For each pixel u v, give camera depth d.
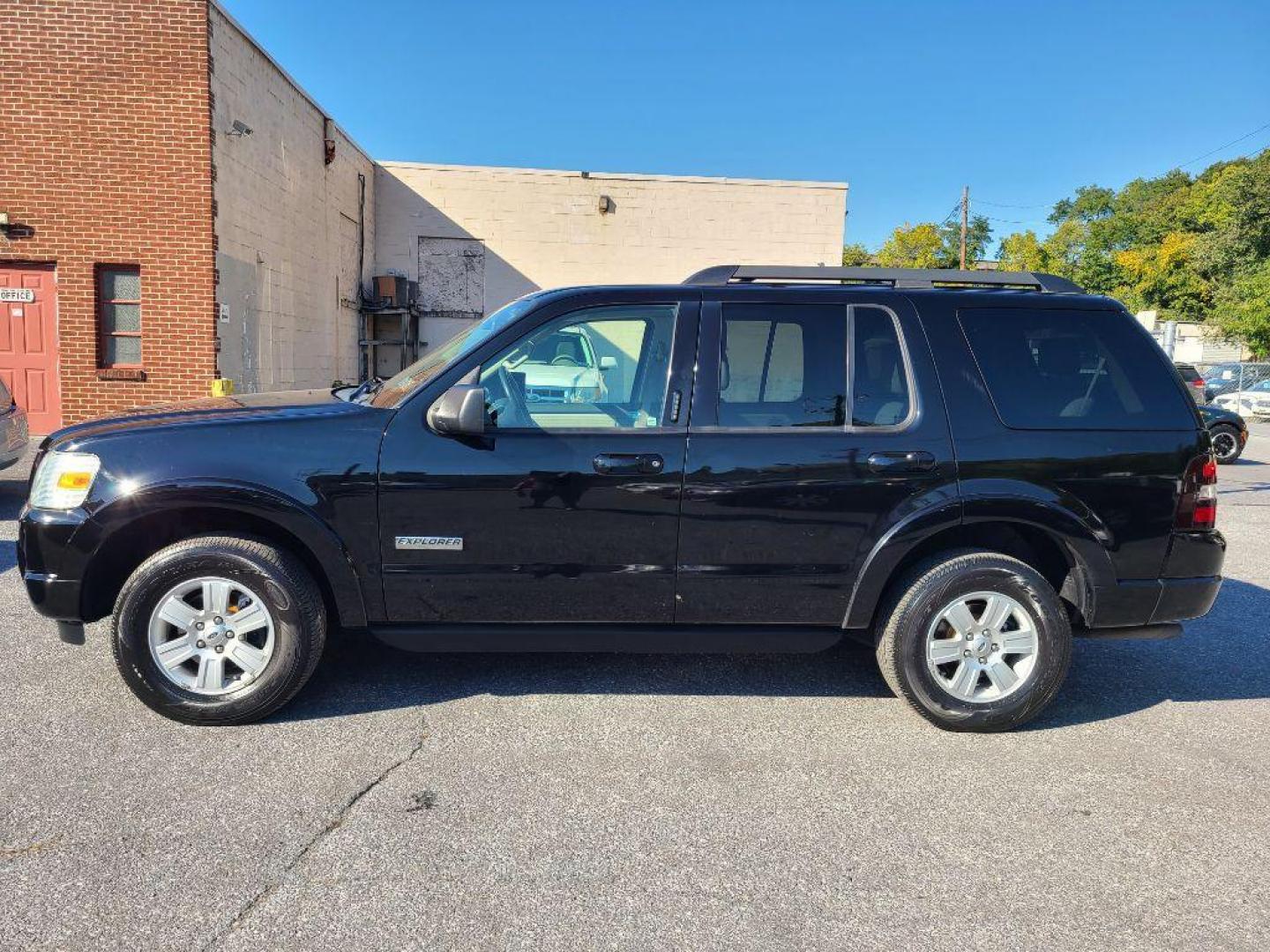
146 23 11.53
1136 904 2.61
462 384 3.67
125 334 12.12
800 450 3.66
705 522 3.65
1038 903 2.61
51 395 12.05
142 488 3.46
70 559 3.50
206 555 3.50
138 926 2.38
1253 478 12.89
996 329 3.83
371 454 3.56
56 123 11.53
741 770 3.38
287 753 3.41
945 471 3.67
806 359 3.77
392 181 20.14
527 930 2.41
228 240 12.55
